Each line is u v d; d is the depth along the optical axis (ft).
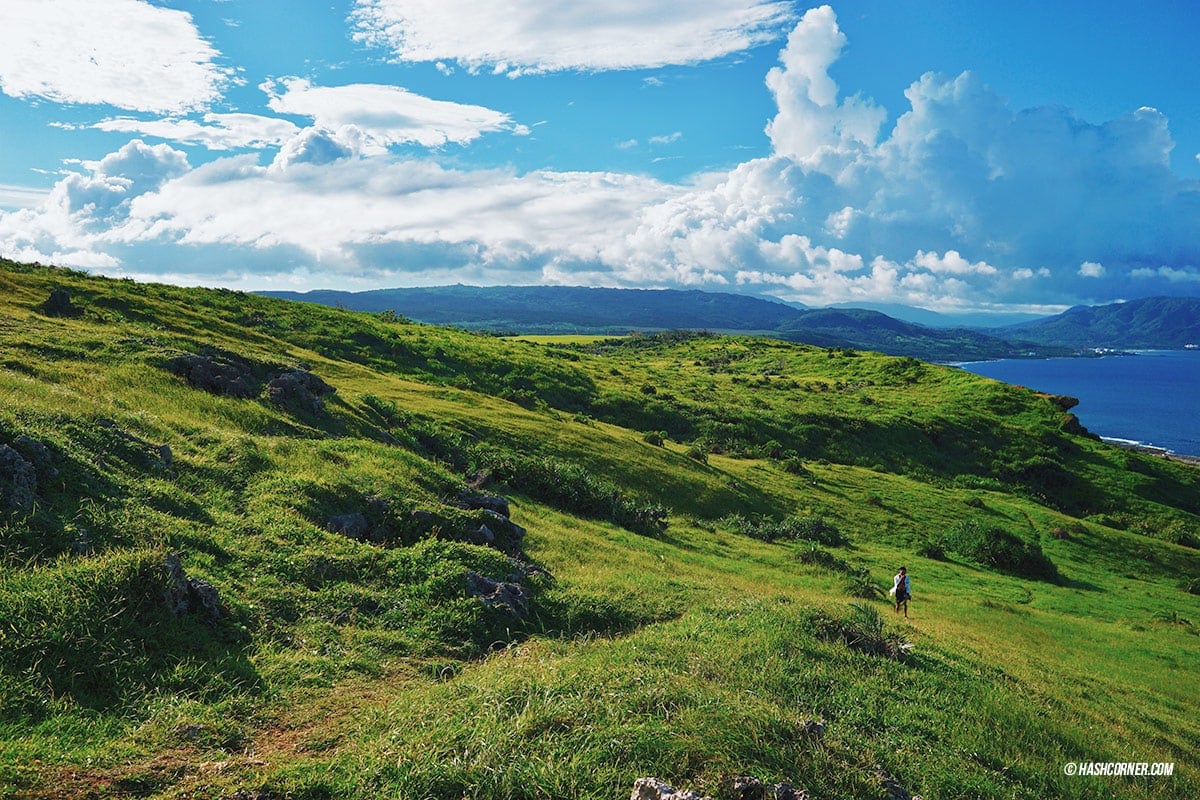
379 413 118.01
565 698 29.01
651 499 148.77
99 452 52.85
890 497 199.21
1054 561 173.06
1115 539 196.85
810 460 233.96
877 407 303.27
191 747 26.32
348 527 59.11
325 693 33.88
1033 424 300.81
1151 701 75.46
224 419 81.30
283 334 199.00
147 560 34.99
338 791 22.71
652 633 50.44
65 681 27.94
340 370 171.32
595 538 95.35
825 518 171.94
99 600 32.07
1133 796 38.52
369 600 47.19
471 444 131.44
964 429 283.18
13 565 33.55
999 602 119.14
